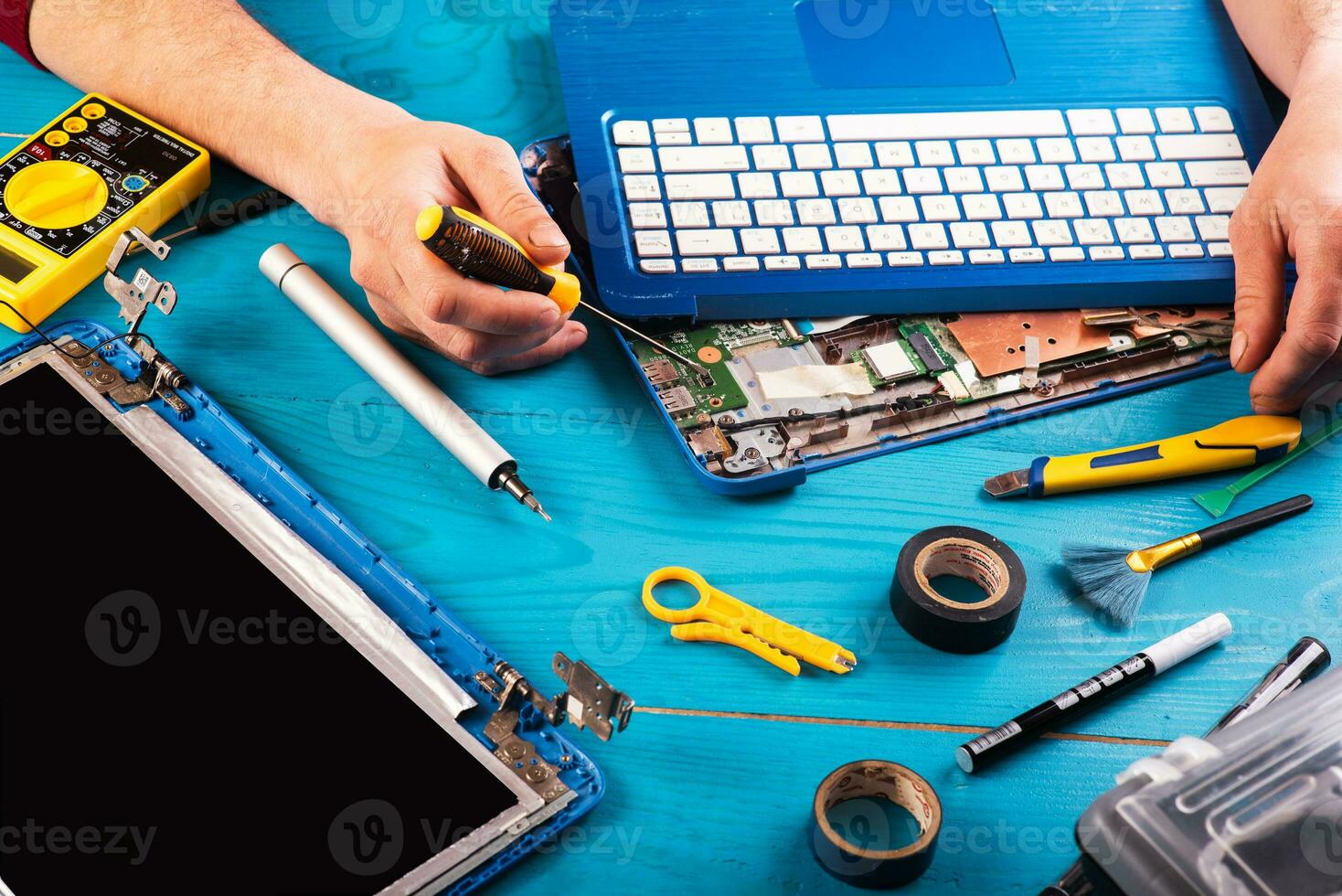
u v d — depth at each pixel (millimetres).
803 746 1092
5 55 1600
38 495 1158
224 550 1137
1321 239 1274
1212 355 1388
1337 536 1270
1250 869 820
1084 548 1229
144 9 1510
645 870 1011
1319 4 1501
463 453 1244
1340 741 890
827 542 1236
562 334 1359
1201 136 1487
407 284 1220
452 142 1301
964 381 1335
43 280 1314
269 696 1039
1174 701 1139
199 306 1386
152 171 1423
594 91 1469
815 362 1336
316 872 942
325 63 1639
